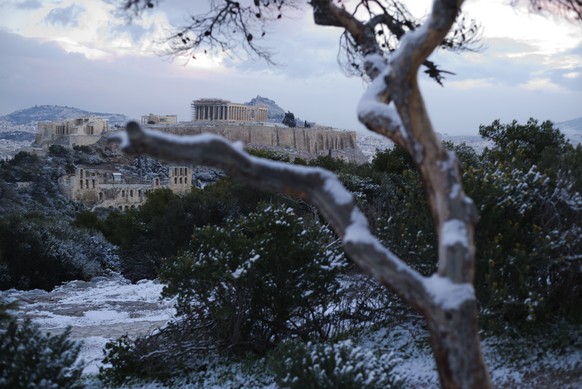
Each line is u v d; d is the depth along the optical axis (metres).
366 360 6.62
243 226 10.55
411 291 4.65
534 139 16.58
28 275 26.98
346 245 4.73
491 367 7.87
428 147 4.79
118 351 9.92
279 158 38.84
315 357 6.66
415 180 9.98
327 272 10.05
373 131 5.22
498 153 12.48
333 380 6.31
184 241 30.28
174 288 9.88
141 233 32.62
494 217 8.64
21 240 27.20
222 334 10.09
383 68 5.72
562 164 10.19
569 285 8.62
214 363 9.84
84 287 24.66
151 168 171.62
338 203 4.82
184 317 11.00
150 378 9.67
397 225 9.66
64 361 7.32
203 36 7.51
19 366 6.90
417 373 8.13
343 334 10.20
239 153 4.75
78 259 28.38
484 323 8.07
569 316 8.55
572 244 8.41
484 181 8.85
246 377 8.91
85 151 172.25
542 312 8.45
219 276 9.51
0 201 102.00
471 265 4.69
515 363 7.83
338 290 10.27
